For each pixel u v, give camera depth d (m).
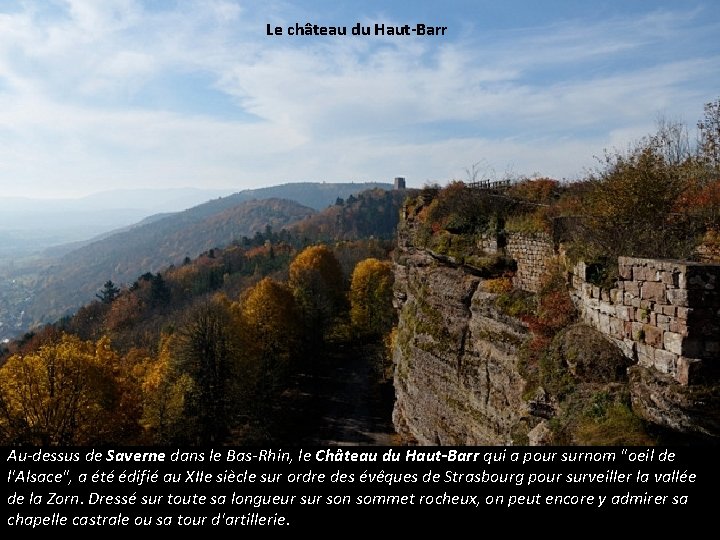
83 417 27.69
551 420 11.62
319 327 57.19
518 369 15.32
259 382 40.09
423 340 23.33
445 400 21.45
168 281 120.75
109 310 101.31
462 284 20.92
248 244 174.12
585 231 14.52
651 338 10.16
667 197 14.29
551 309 14.77
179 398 32.56
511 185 22.95
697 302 9.11
